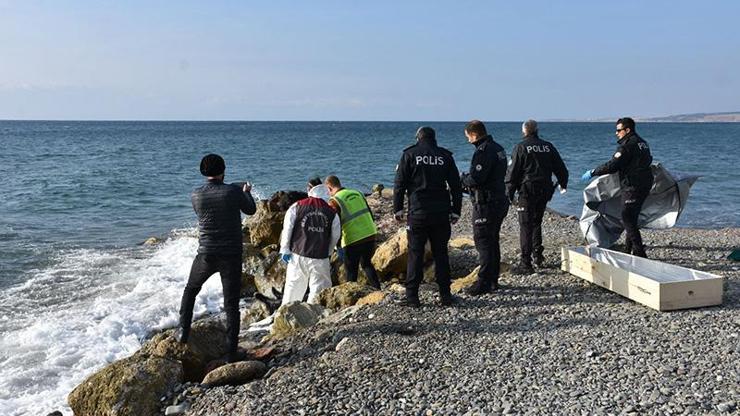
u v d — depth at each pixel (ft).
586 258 26.89
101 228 62.23
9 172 116.78
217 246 21.06
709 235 41.68
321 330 23.65
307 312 26.35
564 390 16.75
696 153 169.48
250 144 237.86
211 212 21.08
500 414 15.79
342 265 34.40
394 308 24.89
